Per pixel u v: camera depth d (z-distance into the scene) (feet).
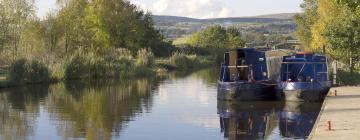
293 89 114.32
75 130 85.97
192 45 369.30
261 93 118.52
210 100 125.08
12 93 142.41
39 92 145.18
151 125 90.07
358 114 83.97
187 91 148.25
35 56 192.95
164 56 313.12
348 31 143.54
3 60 189.37
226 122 92.22
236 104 115.65
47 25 218.38
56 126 89.81
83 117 99.45
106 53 224.74
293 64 128.67
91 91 149.07
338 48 148.15
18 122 94.12
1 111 107.96
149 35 308.19
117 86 165.27
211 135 80.84
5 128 87.97
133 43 265.54
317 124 74.54
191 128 87.10
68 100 127.13
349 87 131.54
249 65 125.39
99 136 80.79
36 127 88.94
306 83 114.01
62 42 220.23
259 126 88.02
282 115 98.78
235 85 117.80
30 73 166.50
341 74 158.51
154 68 234.17
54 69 179.42
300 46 290.97
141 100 126.31
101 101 124.88
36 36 214.07
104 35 243.81
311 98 113.50
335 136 64.80
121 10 258.57
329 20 163.94
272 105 112.68
